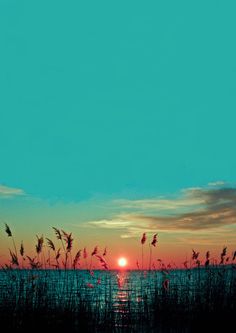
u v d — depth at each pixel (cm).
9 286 1594
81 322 1608
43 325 1544
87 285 1744
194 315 1731
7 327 1504
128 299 1780
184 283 1861
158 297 1808
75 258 1708
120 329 1711
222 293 1733
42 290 1598
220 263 1912
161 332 1723
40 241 1666
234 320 1678
